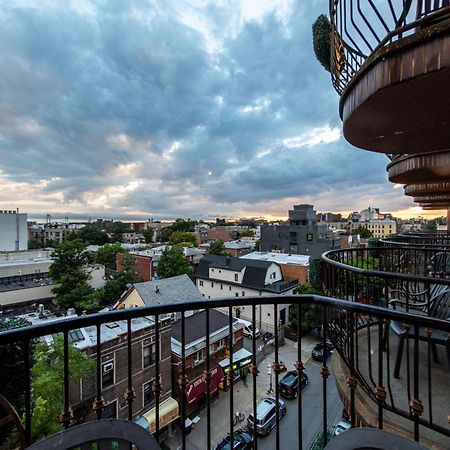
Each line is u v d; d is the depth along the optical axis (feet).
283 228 102.37
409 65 6.38
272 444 25.84
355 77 7.98
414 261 14.25
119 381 26.22
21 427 4.35
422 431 6.03
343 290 9.13
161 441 28.14
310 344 48.06
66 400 4.38
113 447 3.57
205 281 75.36
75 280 64.08
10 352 12.56
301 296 5.56
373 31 7.28
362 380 6.92
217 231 197.67
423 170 15.37
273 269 66.80
